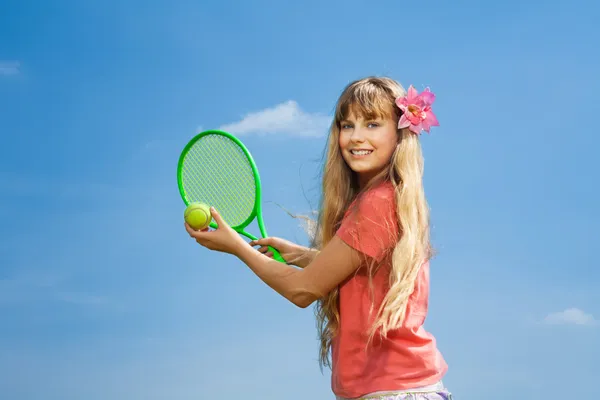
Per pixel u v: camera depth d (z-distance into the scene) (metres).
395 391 2.84
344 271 2.95
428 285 3.10
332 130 3.27
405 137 3.06
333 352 3.11
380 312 2.90
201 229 3.23
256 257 3.14
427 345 2.94
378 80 3.12
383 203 2.95
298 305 3.05
